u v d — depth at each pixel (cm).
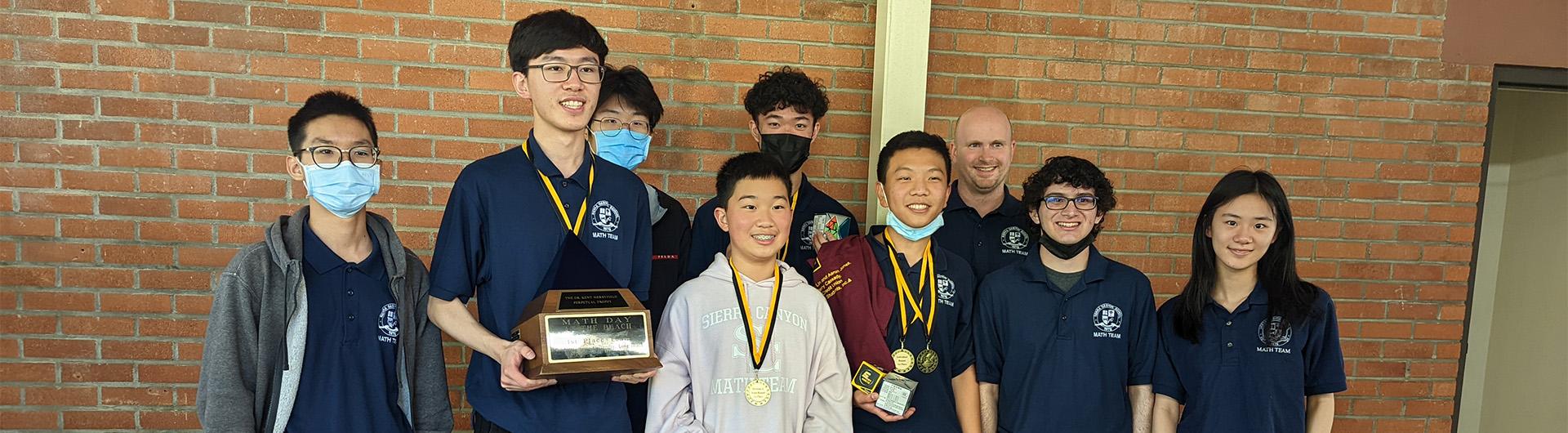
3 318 306
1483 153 382
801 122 261
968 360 232
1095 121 360
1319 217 377
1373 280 382
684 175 339
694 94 338
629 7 331
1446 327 386
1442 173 382
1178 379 235
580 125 197
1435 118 379
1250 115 370
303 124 188
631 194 213
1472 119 381
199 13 307
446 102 322
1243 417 227
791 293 213
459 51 322
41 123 303
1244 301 231
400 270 201
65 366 310
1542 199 451
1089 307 227
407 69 319
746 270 213
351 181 189
